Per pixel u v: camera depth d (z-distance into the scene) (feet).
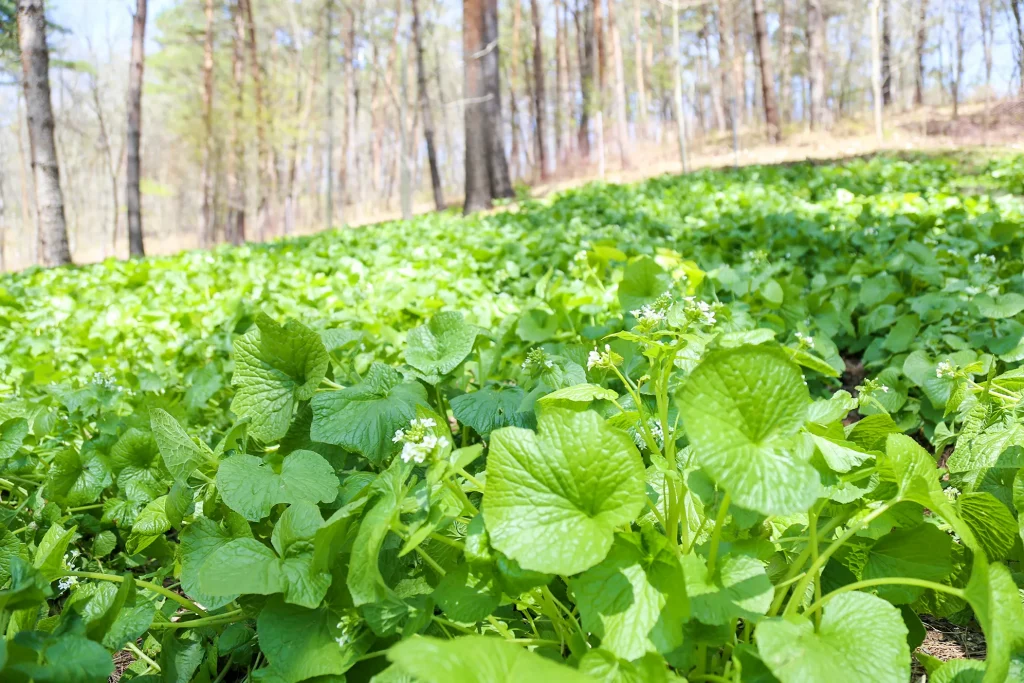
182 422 10.05
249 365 7.06
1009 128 82.58
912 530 5.30
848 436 6.23
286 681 4.83
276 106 114.93
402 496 4.74
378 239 38.34
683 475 4.91
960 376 8.74
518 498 4.53
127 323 20.71
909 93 150.41
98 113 131.95
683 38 142.72
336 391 6.98
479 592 4.78
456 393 8.67
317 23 128.77
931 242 19.95
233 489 5.61
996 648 3.80
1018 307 11.30
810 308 14.66
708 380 4.15
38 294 28.37
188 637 6.31
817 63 107.14
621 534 4.50
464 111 65.31
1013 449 6.50
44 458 9.21
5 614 5.03
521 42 131.13
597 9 105.60
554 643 5.07
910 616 5.50
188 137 123.75
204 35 103.35
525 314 11.60
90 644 4.52
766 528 5.61
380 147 148.05
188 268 31.04
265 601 5.60
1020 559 5.88
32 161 52.08
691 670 4.74
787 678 3.68
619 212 37.60
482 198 65.36
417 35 80.89
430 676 3.27
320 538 4.71
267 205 153.07
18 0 51.03
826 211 31.14
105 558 8.54
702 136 122.93
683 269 15.37
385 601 4.82
